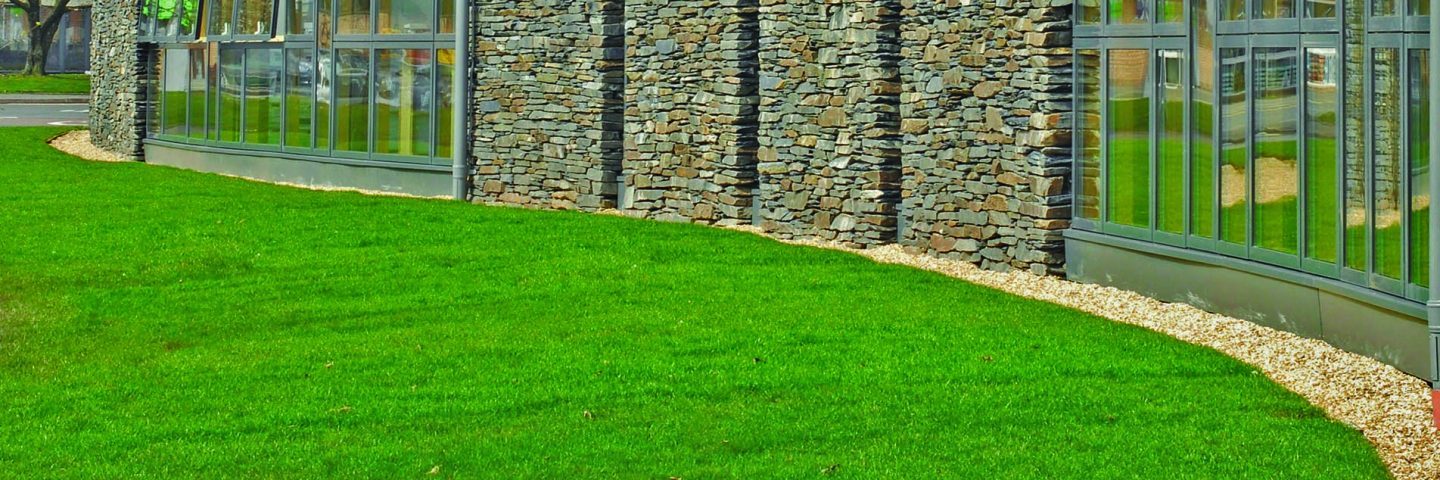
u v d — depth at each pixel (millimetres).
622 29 20672
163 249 17797
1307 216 12031
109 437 10125
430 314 14117
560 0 21000
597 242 17781
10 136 33188
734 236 18141
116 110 30500
